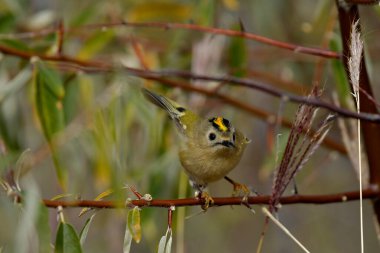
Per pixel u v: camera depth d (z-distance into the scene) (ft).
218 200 21.77
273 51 41.39
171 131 33.83
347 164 49.88
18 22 38.27
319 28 35.12
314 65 41.70
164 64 37.47
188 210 32.42
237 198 21.85
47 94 29.07
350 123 29.09
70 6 41.32
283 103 26.43
